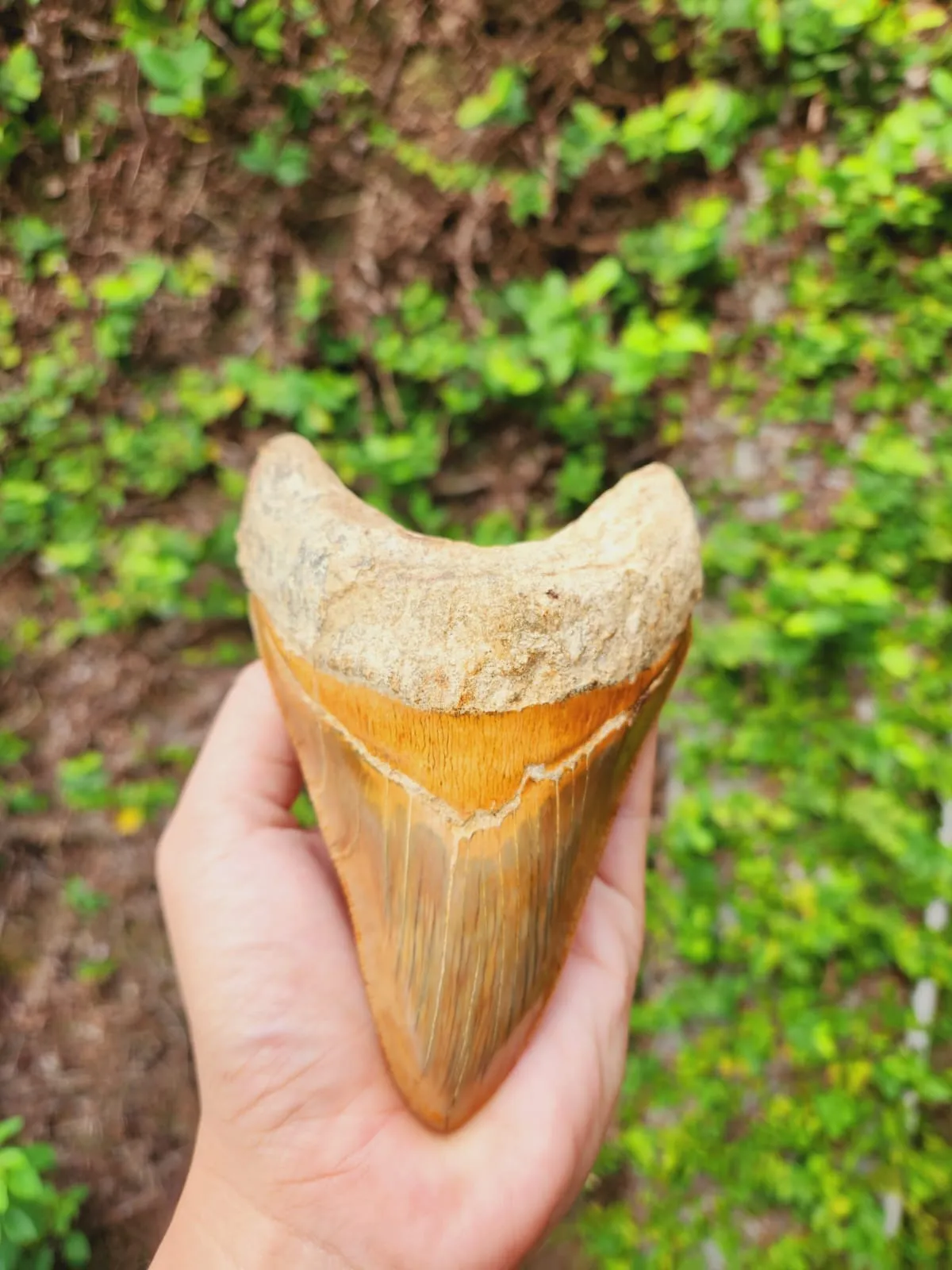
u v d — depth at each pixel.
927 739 0.36
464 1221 0.19
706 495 0.37
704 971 0.39
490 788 0.17
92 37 0.33
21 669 0.39
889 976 0.38
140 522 0.38
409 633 0.17
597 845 0.19
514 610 0.16
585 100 0.35
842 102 0.33
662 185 0.35
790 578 0.35
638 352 0.34
